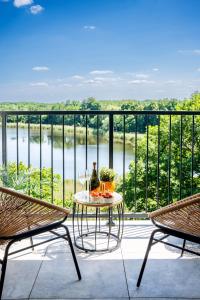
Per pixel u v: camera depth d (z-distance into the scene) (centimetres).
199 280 241
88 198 290
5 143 351
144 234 325
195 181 1458
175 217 223
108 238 300
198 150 1448
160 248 292
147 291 227
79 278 241
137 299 218
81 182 301
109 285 234
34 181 366
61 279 242
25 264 263
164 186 1530
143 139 1603
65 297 220
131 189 1605
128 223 354
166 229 223
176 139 1480
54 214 232
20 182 348
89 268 258
